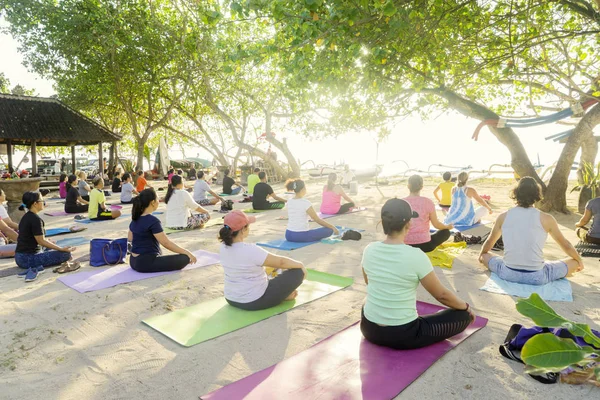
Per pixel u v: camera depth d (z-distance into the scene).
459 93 11.58
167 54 21.59
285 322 4.16
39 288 5.40
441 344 3.57
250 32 16.92
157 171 30.09
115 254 6.48
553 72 9.90
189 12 19.19
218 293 5.07
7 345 3.80
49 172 29.86
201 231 9.23
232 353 3.55
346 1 5.62
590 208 6.51
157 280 5.64
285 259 4.45
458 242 7.10
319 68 7.15
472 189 8.96
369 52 6.73
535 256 4.95
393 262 3.29
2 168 32.50
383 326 3.38
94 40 21.25
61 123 21.50
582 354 2.63
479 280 5.25
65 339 3.91
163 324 4.15
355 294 4.91
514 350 3.37
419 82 8.20
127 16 21.20
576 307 4.30
